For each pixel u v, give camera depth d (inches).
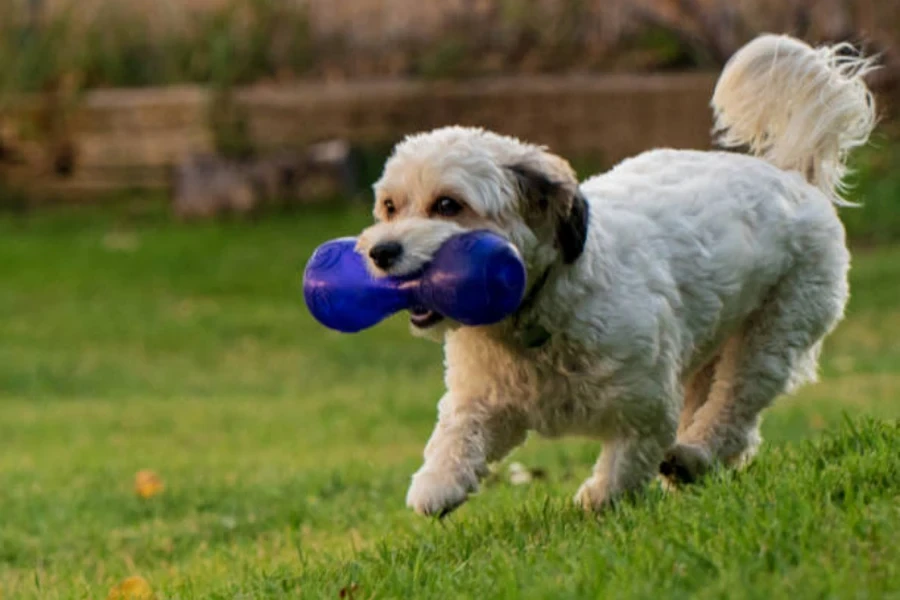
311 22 1309.1
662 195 302.5
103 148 1264.8
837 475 253.0
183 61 1322.6
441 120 1231.5
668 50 1246.9
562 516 280.4
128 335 916.0
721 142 356.5
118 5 1330.0
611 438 289.3
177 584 301.1
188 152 1251.8
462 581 231.3
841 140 342.6
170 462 538.3
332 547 328.5
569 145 1206.9
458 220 269.9
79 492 467.2
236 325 931.3
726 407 323.3
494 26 1275.8
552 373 281.7
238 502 430.9
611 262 281.1
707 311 301.7
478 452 283.9
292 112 1247.5
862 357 766.5
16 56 1290.6
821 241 323.9
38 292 1026.1
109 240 1154.0
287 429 626.2
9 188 1270.9
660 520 243.6
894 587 193.0
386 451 546.9
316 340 898.1
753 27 1171.3
